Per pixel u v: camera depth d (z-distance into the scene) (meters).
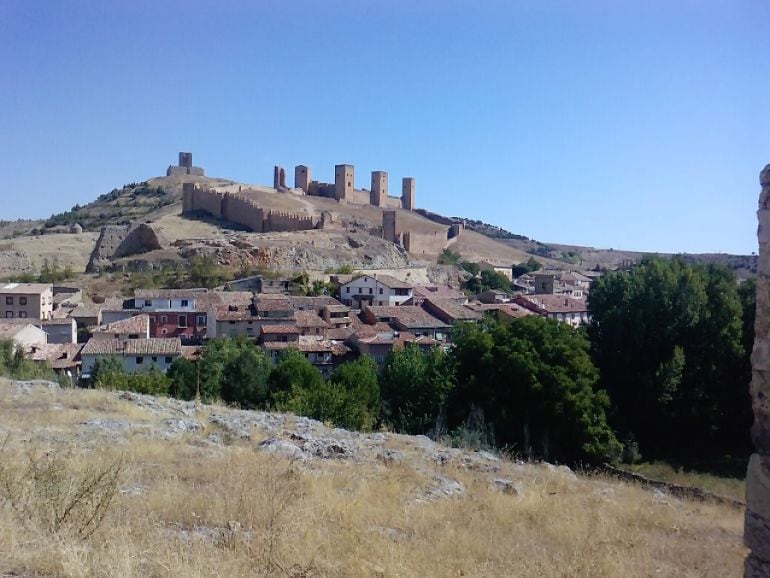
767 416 5.14
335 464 13.41
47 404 16.50
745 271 106.88
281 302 68.12
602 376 37.00
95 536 6.89
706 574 9.94
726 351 34.84
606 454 29.78
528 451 25.00
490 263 140.88
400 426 32.72
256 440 15.20
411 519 10.20
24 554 6.12
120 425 14.35
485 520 10.87
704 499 21.78
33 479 7.84
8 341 41.66
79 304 74.31
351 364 39.72
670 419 34.97
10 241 117.94
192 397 37.69
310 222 122.50
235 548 7.45
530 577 8.41
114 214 164.88
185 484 10.31
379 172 174.25
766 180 5.24
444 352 41.44
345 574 7.37
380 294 81.56
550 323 32.53
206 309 67.19
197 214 129.00
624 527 12.09
